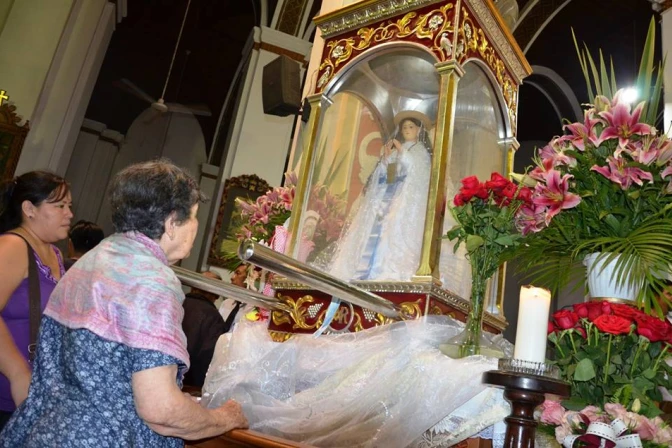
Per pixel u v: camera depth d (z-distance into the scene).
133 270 1.28
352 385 1.52
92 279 1.27
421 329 1.60
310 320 1.94
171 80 12.60
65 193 2.19
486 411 1.39
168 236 1.42
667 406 1.79
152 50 12.02
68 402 1.21
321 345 1.69
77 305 1.26
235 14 10.97
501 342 1.77
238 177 7.95
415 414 1.41
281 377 1.70
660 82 1.86
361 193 2.26
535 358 1.21
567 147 1.78
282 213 2.65
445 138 1.90
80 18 7.18
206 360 2.84
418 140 2.19
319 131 2.24
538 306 1.24
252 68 8.35
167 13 11.23
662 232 1.57
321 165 2.23
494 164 2.29
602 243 1.59
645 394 1.45
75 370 1.21
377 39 2.17
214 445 1.45
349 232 2.19
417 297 1.75
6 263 1.92
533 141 10.58
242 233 2.78
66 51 6.99
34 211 2.12
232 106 12.62
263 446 1.30
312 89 2.31
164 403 1.18
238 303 3.03
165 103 12.54
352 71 2.24
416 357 1.49
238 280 3.52
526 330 1.23
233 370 1.77
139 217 1.38
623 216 1.70
